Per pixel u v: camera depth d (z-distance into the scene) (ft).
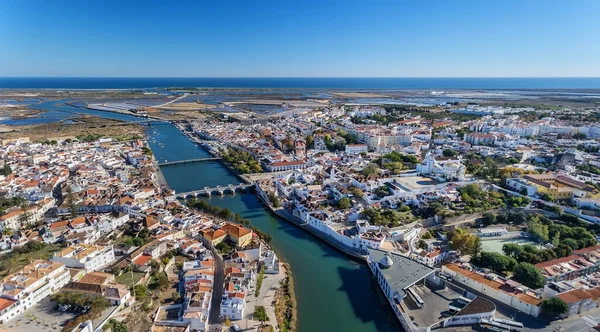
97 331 536.01
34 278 608.19
